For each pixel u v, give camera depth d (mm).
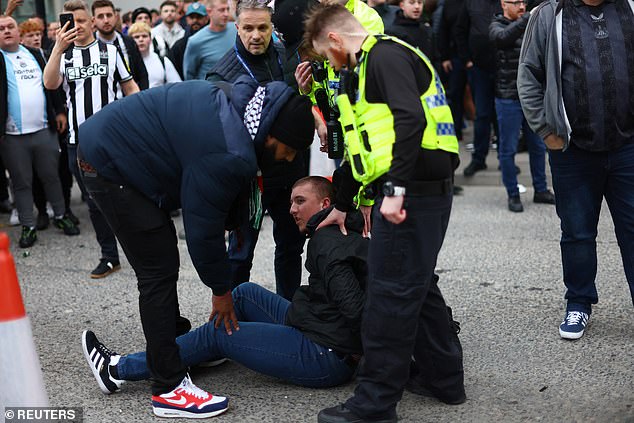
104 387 3445
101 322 4488
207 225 2939
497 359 3734
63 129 6727
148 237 3053
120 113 2965
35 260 5922
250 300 3662
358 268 3293
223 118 2863
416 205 2812
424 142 2783
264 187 3775
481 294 4703
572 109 3699
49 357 3975
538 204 7035
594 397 3305
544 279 4941
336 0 3623
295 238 4031
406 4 6277
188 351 3361
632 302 4066
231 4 4000
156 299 3131
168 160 2934
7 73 6148
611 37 3658
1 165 7465
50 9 10719
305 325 3373
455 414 3193
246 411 3289
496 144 8930
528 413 3184
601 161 3768
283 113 2887
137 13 9375
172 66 7043
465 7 7695
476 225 6387
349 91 2863
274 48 3951
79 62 5309
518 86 3865
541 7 3783
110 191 2998
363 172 2830
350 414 3041
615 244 5637
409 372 3236
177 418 3244
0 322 2475
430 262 2887
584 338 3941
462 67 8789
